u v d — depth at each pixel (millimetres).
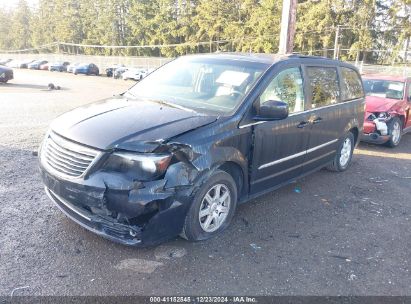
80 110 4125
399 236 4352
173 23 69125
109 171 3314
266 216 4633
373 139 8438
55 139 3680
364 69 34250
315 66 5375
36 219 4152
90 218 3451
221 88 4449
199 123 3744
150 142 3336
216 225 3990
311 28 47938
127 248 3691
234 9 61094
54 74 42750
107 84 28859
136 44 78188
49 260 3432
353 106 6273
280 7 51062
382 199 5469
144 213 3283
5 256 3441
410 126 9555
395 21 46906
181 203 3459
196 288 3189
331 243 4078
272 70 4547
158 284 3209
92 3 86688
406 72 31438
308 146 5191
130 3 78438
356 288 3330
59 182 3500
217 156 3717
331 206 5090
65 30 91938
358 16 46219
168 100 4477
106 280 3215
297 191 5562
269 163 4531
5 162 6051
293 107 4820
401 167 7215
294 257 3750
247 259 3656
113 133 3461
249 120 4137
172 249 3738
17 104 13203
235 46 59625
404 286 3404
